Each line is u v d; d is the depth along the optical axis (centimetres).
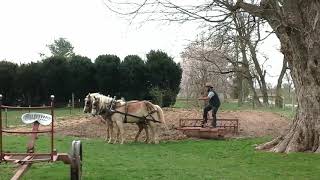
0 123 1095
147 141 2286
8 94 4853
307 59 1858
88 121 2894
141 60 4684
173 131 2567
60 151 1808
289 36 1847
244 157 1778
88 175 1348
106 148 2022
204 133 2431
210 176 1366
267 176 1386
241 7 1872
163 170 1454
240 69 4441
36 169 1421
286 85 6938
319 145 1844
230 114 3156
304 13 1833
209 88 2506
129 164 1569
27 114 1253
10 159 1087
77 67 4772
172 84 4672
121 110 2228
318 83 1861
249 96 6612
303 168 1526
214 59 4241
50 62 4794
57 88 4822
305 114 1878
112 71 4700
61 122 2936
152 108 2250
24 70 4794
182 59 5150
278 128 2798
